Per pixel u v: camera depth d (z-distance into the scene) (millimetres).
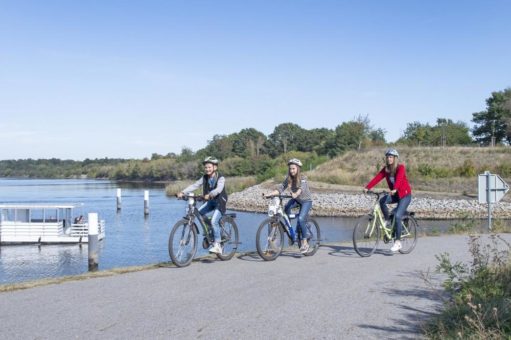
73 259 21703
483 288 6672
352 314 6348
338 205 38375
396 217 10797
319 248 11898
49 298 7039
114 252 22375
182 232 9461
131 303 6781
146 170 140875
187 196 9523
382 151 63312
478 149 59250
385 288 7723
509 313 5754
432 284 8008
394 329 5770
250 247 20953
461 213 32125
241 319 6098
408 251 11234
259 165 87312
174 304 6738
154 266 9336
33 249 24391
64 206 26734
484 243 12766
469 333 5312
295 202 10430
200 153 129625
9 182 142375
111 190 82750
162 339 5395
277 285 7863
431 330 5633
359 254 10547
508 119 78125
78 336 5484
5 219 28625
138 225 32812
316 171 60156
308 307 6637
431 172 49969
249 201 45500
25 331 5652
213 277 8422
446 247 12102
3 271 19078
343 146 78562
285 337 5484
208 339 5402
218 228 9758
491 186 15453
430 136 74312
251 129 135625
